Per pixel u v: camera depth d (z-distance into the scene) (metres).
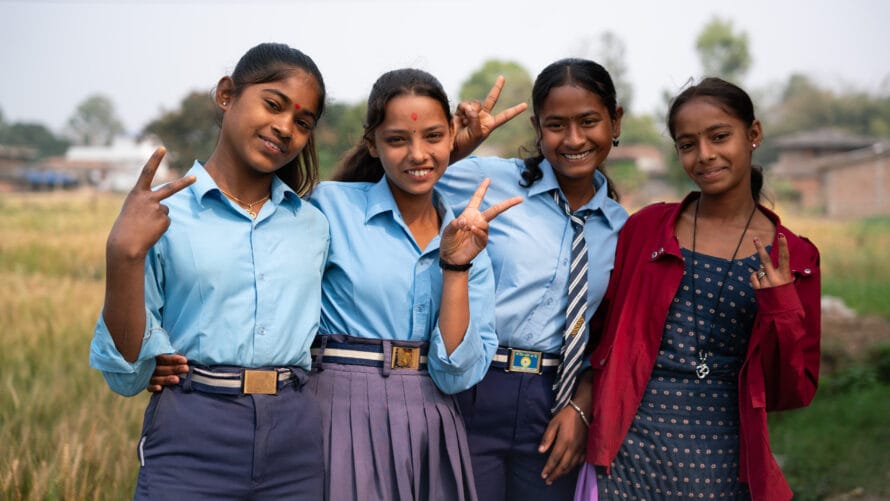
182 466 2.76
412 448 3.09
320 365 3.14
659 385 3.32
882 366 10.11
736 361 3.30
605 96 3.52
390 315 3.16
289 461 2.88
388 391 3.12
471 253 3.04
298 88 2.94
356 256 3.18
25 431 4.70
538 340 3.56
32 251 17.30
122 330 2.63
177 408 2.78
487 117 3.57
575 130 3.49
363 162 3.55
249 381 2.82
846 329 12.52
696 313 3.30
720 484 3.25
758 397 3.17
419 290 3.19
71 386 6.20
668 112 3.45
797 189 61.12
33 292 10.30
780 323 3.06
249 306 2.87
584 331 3.54
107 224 26.47
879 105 79.62
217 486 2.78
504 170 3.76
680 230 3.44
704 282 3.30
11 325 8.30
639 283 3.42
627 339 3.38
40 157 104.12
